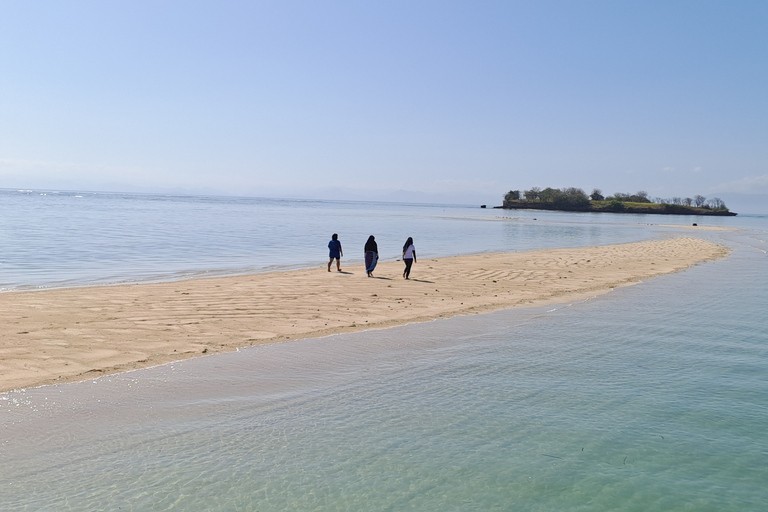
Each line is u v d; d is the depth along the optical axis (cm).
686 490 578
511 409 788
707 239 5547
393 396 835
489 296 1761
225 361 990
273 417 747
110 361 958
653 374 955
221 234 4488
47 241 3294
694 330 1293
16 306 1370
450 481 587
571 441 687
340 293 1738
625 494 568
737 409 796
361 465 618
